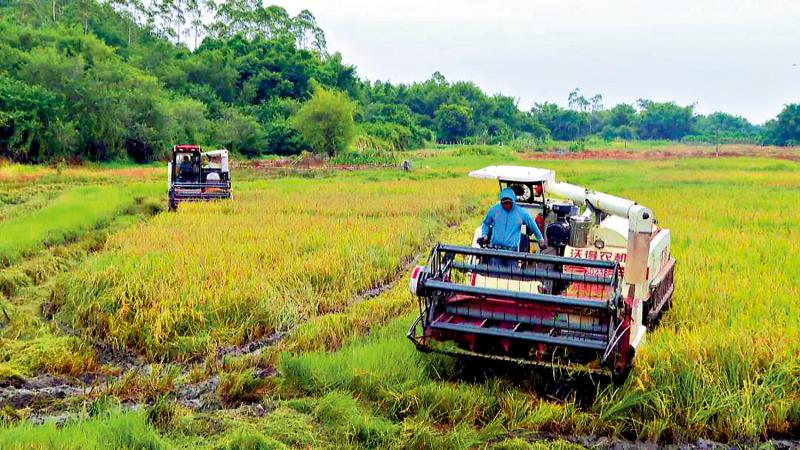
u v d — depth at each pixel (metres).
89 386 7.60
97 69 55.78
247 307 9.56
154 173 42.84
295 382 7.21
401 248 14.32
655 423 6.32
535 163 56.22
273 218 18.25
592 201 8.09
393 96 135.38
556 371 6.98
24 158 46.56
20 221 17.67
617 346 6.61
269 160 60.59
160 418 6.43
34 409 6.90
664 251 9.22
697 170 44.72
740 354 7.02
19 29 65.00
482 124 129.50
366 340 8.68
